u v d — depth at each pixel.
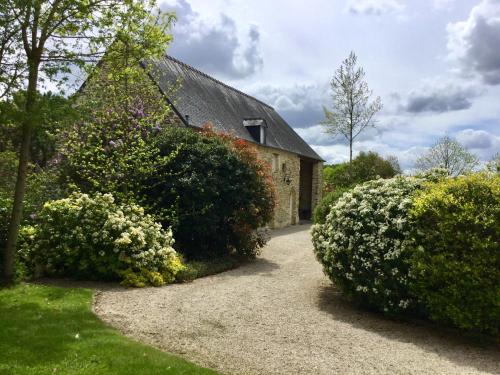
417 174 7.84
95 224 8.13
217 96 20.92
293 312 6.67
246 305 6.85
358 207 6.99
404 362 4.91
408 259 6.21
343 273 7.05
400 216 6.45
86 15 7.03
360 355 5.04
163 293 7.31
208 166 11.24
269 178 12.77
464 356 5.25
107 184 9.99
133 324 5.56
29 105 6.53
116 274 8.01
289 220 24.27
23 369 3.93
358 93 24.23
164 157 10.50
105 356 4.33
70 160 10.72
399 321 6.58
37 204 9.79
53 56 6.92
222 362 4.62
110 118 10.60
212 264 10.38
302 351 5.05
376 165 28.64
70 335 4.82
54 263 7.87
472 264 5.66
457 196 6.03
